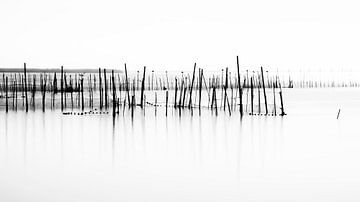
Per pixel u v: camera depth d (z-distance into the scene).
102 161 22.48
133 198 15.87
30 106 58.53
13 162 22.14
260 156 23.81
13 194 16.22
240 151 25.44
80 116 46.47
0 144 27.88
